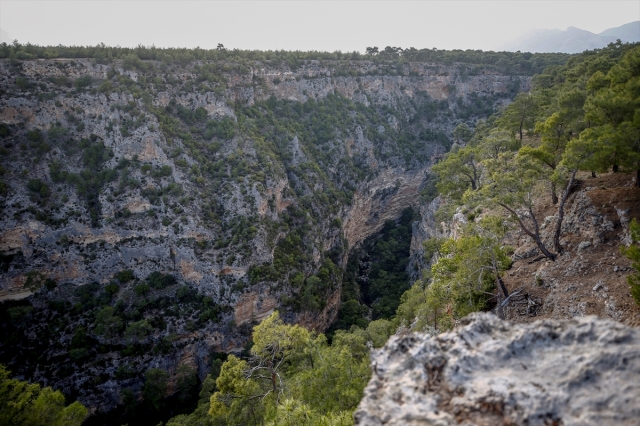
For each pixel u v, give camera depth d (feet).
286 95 317.63
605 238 86.17
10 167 194.59
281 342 101.86
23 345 180.24
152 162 210.59
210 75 253.03
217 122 241.96
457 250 96.73
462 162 165.68
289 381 107.24
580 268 84.02
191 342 193.36
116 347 184.44
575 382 33.42
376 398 37.63
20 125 200.34
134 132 210.38
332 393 86.33
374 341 142.41
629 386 31.42
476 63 412.77
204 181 216.33
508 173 94.43
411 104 396.37
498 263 85.92
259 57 313.94
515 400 33.45
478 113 392.06
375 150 339.98
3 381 90.02
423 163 368.48
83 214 201.05
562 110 106.73
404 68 398.62
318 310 214.48
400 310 176.24
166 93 236.84
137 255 203.92
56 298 194.08
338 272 247.70
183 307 198.08
